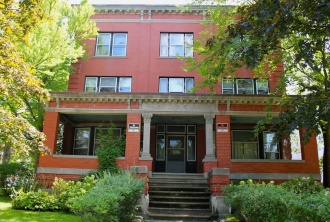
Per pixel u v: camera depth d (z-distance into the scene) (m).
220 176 13.46
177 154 20.03
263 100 16.83
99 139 18.53
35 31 14.62
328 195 5.95
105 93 16.98
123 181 9.66
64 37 15.82
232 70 13.47
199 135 20.19
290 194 7.19
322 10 7.75
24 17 9.73
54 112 17.14
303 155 16.55
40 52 14.91
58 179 14.49
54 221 9.48
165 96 16.88
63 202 11.67
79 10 18.38
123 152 17.50
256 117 17.64
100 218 7.32
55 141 16.83
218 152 16.42
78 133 20.55
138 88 20.25
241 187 11.09
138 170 13.64
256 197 8.58
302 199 6.18
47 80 19.31
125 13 21.66
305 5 8.03
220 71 13.44
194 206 13.77
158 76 20.53
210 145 16.52
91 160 16.55
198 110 16.97
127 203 9.37
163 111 16.97
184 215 12.66
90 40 21.11
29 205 11.50
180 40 21.31
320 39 9.47
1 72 8.67
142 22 21.55
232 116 17.41
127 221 9.93
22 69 9.27
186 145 20.12
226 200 11.77
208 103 17.03
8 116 9.34
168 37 21.41
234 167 16.25
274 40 8.98
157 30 21.41
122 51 21.16
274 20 8.16
